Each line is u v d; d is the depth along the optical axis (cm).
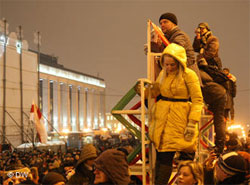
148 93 416
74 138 5162
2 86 3831
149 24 442
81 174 408
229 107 792
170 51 378
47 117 5925
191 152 384
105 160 262
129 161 439
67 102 6906
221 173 286
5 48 3894
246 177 308
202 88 498
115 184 259
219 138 486
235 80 812
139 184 490
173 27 457
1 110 3766
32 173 601
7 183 507
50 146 3753
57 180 384
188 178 311
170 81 384
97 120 8444
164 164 378
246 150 726
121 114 432
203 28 586
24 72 4175
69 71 7038
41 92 6028
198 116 372
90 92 8150
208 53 555
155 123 386
